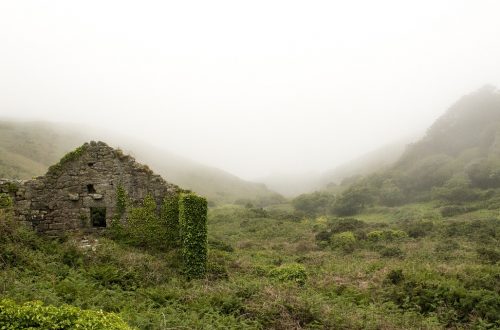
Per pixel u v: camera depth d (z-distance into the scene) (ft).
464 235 93.25
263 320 37.35
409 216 181.98
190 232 58.54
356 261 73.51
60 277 42.63
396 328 36.99
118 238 64.13
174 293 44.60
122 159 65.82
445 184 235.20
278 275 60.08
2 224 51.75
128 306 36.99
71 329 24.59
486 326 37.68
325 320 37.22
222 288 47.06
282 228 132.26
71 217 63.72
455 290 43.98
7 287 33.81
